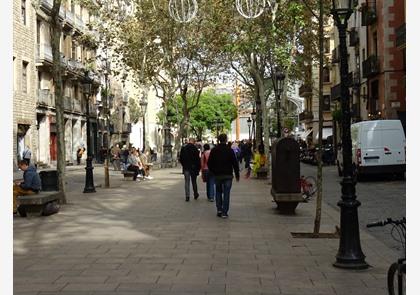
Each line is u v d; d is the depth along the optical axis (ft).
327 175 100.42
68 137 165.68
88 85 74.59
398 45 104.53
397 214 46.68
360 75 139.03
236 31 81.20
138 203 56.85
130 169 92.68
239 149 135.03
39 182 49.34
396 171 79.77
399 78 115.03
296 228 39.52
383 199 57.93
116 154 132.57
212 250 31.45
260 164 94.02
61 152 56.49
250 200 58.80
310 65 102.32
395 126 80.12
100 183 85.61
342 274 25.58
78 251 31.45
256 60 88.02
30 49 132.36
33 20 134.00
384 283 23.88
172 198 61.93
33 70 134.62
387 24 115.96
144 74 127.34
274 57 82.74
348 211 27.04
